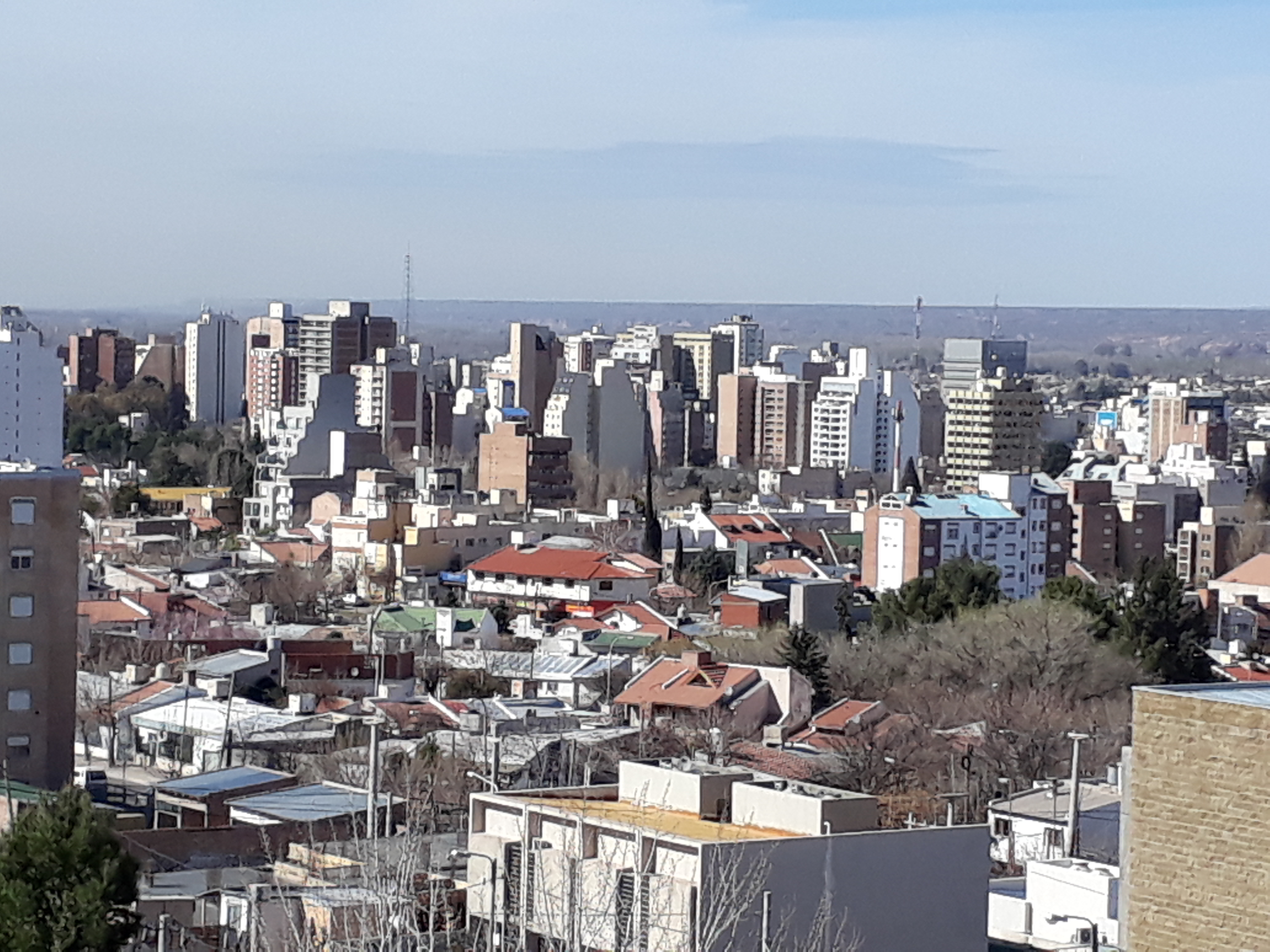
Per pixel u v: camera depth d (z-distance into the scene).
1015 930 81.00
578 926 58.69
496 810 72.31
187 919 77.75
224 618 198.75
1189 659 181.00
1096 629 181.25
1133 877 44.06
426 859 75.12
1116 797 112.19
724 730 137.75
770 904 63.81
